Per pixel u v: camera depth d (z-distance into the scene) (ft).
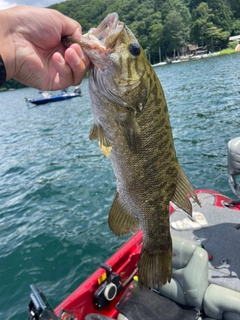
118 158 1.11
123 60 1.00
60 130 11.08
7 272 3.37
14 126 13.74
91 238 3.74
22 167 7.25
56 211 4.59
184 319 1.97
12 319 2.77
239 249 2.33
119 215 1.23
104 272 2.36
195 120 8.64
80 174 6.02
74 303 2.14
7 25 0.97
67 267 3.32
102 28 1.03
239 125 7.43
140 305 2.11
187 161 5.65
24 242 3.85
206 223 2.67
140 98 1.04
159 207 1.17
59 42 1.05
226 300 1.90
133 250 2.66
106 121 1.08
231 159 2.54
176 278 2.06
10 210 4.91
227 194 4.32
